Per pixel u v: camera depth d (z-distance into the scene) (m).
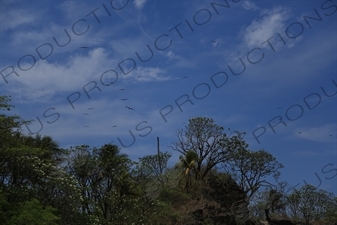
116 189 47.50
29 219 29.69
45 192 36.44
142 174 48.88
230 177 65.44
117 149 48.75
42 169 37.47
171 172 63.00
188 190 61.66
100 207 44.91
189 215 54.31
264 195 64.19
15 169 36.12
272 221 63.06
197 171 64.94
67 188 36.97
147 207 48.44
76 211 36.94
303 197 64.69
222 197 62.38
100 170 46.75
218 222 56.06
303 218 64.88
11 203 33.31
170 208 53.22
